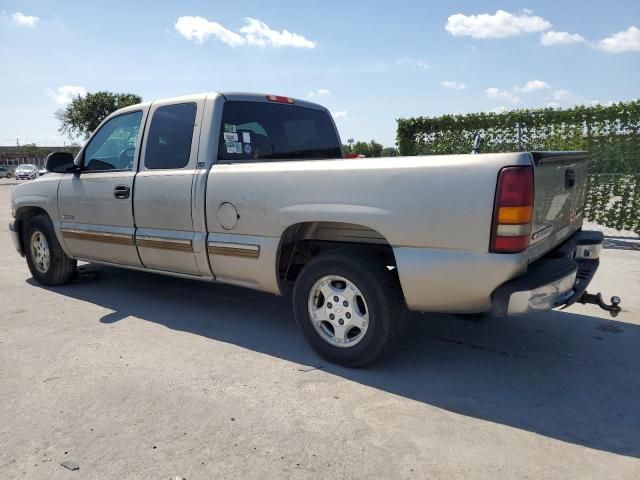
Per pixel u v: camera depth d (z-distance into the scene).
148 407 3.16
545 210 3.35
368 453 2.70
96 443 2.79
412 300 3.38
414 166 3.23
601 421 3.03
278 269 3.95
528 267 3.32
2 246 9.01
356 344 3.64
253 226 3.95
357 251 3.60
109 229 5.05
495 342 4.25
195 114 4.43
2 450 2.73
